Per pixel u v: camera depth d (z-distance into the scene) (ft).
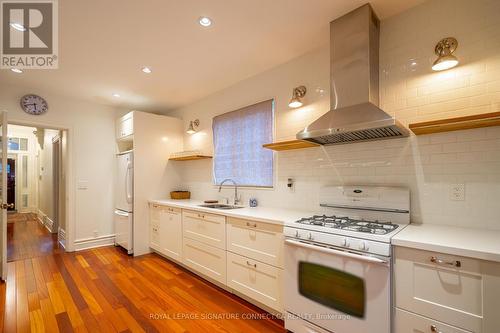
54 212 16.81
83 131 13.29
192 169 13.51
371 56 6.16
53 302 7.70
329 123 6.08
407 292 4.45
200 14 6.27
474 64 5.35
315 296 5.59
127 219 12.48
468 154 5.40
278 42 7.69
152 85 11.16
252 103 10.27
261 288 7.10
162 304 7.65
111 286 8.86
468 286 3.89
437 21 5.83
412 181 6.11
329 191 7.39
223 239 8.40
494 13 5.18
